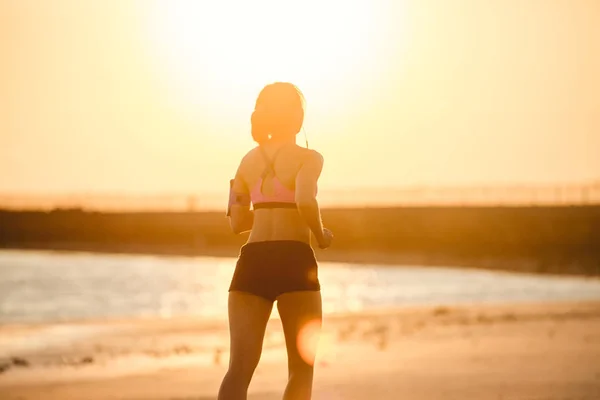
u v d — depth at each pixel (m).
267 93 6.94
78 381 11.97
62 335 18.19
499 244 85.06
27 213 104.56
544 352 13.99
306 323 6.68
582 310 22.16
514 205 87.25
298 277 6.64
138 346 16.12
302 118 6.98
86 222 103.94
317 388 10.89
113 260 62.75
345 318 21.20
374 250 86.88
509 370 12.05
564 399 9.79
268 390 10.89
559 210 86.56
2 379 12.20
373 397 10.18
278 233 6.71
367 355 14.20
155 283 37.78
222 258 68.44
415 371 12.23
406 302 28.73
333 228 88.75
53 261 60.09
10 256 69.75
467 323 19.27
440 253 82.50
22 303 28.56
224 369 12.93
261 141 6.94
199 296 31.30
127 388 11.27
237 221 6.94
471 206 87.56
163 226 99.88
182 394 10.72
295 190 6.70
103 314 24.94
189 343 16.48
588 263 62.34
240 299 6.64
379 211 88.81
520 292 32.81
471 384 10.94
